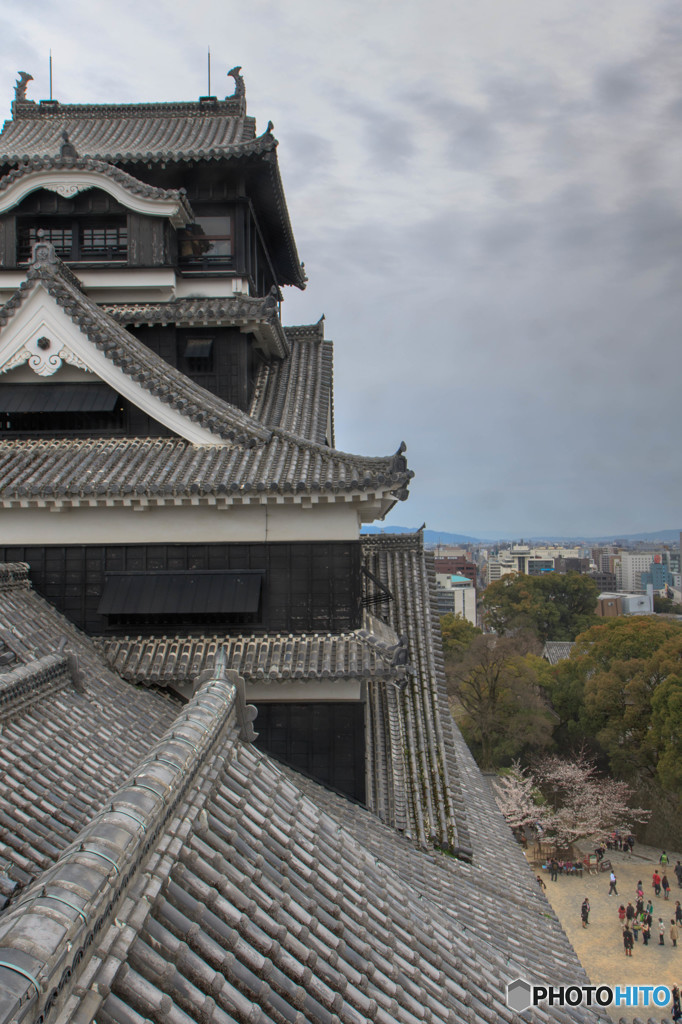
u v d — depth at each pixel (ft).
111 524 44.88
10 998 9.56
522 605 328.29
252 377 63.26
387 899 24.63
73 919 11.93
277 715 44.39
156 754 20.11
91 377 48.32
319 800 40.24
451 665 208.13
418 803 44.39
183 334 58.44
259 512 44.47
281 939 18.15
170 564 44.73
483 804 62.13
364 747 44.60
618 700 165.58
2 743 26.50
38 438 48.83
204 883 18.13
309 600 44.34
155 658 42.57
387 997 18.86
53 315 47.01
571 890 131.23
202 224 63.57
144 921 15.14
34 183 57.77
